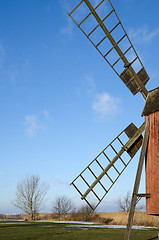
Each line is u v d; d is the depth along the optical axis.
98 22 14.40
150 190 12.38
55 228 24.89
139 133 14.41
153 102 13.41
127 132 14.61
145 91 14.95
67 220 49.00
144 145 12.65
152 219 33.78
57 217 56.75
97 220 41.97
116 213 44.44
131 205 11.76
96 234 18.80
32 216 53.31
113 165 14.28
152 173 12.43
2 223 35.53
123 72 14.79
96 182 13.88
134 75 14.85
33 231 21.25
